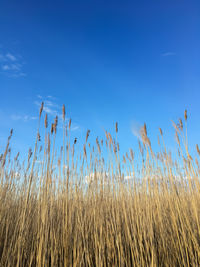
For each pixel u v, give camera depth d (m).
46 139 2.47
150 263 2.27
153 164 2.88
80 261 2.25
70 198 2.59
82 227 2.49
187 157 2.72
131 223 2.85
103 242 2.61
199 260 2.38
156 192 2.86
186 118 2.79
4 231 2.83
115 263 2.43
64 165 2.62
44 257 2.06
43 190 2.35
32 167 2.28
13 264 2.11
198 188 2.62
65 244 2.23
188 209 3.14
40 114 2.46
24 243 2.34
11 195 3.45
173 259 2.59
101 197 3.05
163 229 2.83
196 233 2.73
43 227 2.18
